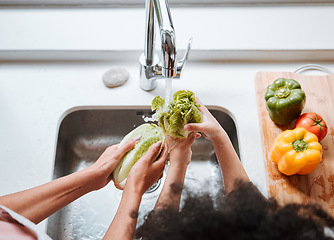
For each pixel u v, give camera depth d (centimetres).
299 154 84
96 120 109
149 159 79
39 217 75
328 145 94
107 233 66
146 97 105
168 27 69
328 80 104
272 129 97
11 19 115
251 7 116
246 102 104
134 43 110
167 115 76
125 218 68
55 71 111
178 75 92
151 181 80
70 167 109
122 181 88
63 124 105
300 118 92
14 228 62
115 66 110
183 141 77
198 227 48
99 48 109
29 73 110
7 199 73
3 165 94
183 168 77
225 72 110
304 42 109
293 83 94
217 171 106
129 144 87
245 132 99
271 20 114
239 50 108
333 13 115
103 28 113
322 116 99
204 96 105
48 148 98
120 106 105
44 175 93
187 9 116
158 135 89
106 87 108
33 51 109
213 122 80
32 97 106
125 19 115
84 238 96
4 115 102
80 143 112
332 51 108
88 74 110
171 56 73
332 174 90
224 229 48
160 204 63
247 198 53
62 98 106
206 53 109
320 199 87
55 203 77
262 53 109
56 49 109
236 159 81
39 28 113
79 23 114
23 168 94
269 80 105
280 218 49
